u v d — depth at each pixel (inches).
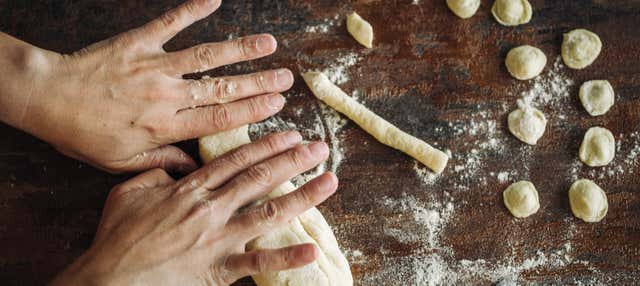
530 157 24.9
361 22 24.9
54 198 24.3
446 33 25.3
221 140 24.0
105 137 22.7
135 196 22.6
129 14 25.1
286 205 22.3
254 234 22.4
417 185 24.6
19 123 22.6
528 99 25.1
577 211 24.5
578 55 25.0
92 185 24.3
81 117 22.4
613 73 25.1
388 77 25.0
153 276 21.8
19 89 22.2
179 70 23.2
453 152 24.8
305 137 24.7
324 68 25.0
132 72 22.8
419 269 24.3
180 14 23.2
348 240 24.4
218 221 22.3
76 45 24.9
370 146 24.7
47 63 22.5
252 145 23.1
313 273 22.9
